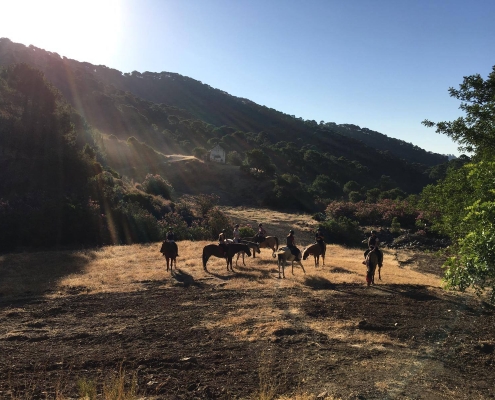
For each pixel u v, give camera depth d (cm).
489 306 1212
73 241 2470
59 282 1385
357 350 805
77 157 3319
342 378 661
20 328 921
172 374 667
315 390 609
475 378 682
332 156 10881
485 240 568
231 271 1658
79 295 1245
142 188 4422
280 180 6219
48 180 2970
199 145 10250
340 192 7281
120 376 602
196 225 3303
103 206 2889
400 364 736
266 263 1888
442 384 650
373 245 1574
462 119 962
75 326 948
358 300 1238
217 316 1034
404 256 2691
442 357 782
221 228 3297
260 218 4394
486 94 971
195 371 682
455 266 644
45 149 3222
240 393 590
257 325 955
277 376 665
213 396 581
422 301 1261
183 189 6191
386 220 4031
